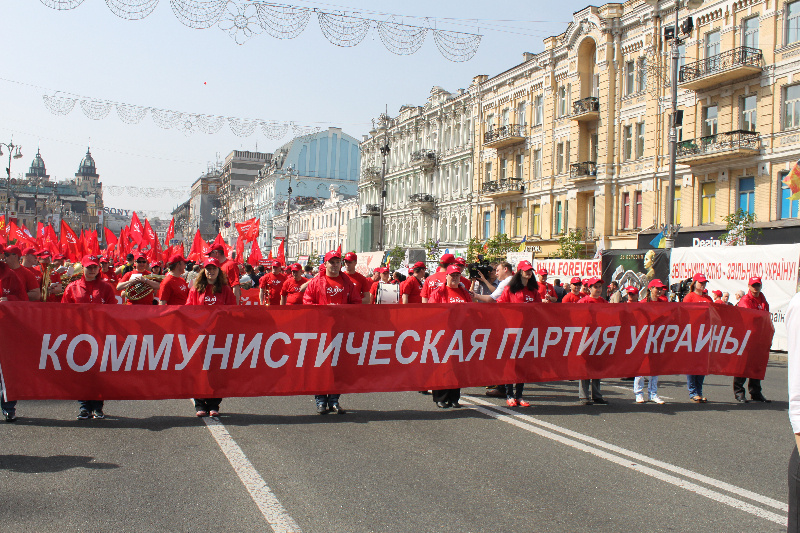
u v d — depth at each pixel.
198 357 8.16
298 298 9.62
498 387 10.25
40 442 6.88
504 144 43.03
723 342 10.09
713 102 28.94
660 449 6.95
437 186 52.75
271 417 8.28
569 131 37.16
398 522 4.77
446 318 8.89
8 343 7.73
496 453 6.66
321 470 6.00
